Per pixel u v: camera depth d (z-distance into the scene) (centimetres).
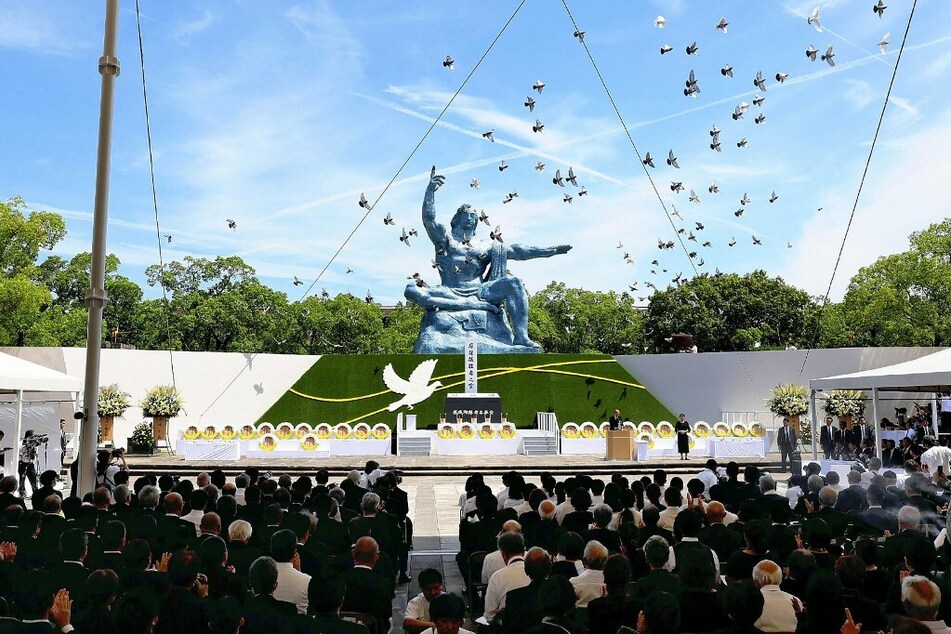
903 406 4153
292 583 774
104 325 6084
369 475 1719
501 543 838
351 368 4828
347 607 761
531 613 676
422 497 2519
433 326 5338
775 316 6525
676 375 4812
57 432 3039
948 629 570
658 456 3731
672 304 6625
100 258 1672
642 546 930
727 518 1169
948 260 5047
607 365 4928
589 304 7738
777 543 841
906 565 784
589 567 748
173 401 3856
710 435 3838
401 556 1311
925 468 2050
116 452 1872
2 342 4550
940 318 4941
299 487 1416
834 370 4425
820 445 3681
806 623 587
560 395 4762
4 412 3072
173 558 682
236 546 891
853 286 5475
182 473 3173
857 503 1233
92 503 1251
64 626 613
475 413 4269
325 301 6869
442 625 587
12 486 1289
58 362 4197
